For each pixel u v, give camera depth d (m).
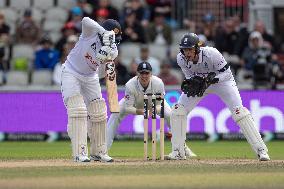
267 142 66.06
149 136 67.44
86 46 39.25
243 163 39.88
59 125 68.81
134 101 47.06
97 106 40.91
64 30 76.25
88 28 38.81
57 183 29.86
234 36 75.69
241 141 67.12
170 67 73.62
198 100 42.66
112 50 38.50
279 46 77.19
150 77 46.22
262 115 67.62
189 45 40.22
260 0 81.06
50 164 39.41
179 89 66.44
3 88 69.25
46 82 73.62
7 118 69.12
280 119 67.56
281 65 76.25
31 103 69.00
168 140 66.12
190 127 67.94
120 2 82.62
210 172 34.41
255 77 69.00
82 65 39.81
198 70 41.59
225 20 81.38
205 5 81.62
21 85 73.31
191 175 33.03
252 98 67.56
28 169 36.03
